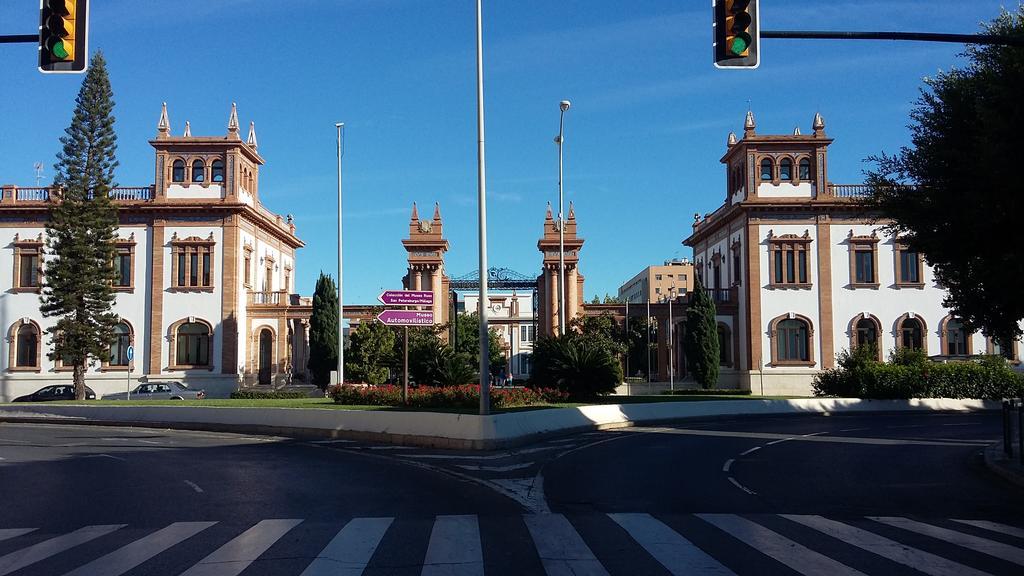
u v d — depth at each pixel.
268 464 18.31
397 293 28.97
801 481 15.04
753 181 53.78
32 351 52.97
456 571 7.98
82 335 48.00
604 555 8.67
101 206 49.38
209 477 15.91
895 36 11.39
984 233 14.63
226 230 52.97
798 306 53.09
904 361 43.72
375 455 20.42
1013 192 13.63
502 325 94.62
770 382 52.56
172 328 52.12
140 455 20.56
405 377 29.94
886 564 8.36
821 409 38.44
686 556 8.62
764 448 21.48
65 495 13.63
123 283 52.84
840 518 11.14
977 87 14.75
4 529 10.62
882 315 52.88
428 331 39.03
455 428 22.42
